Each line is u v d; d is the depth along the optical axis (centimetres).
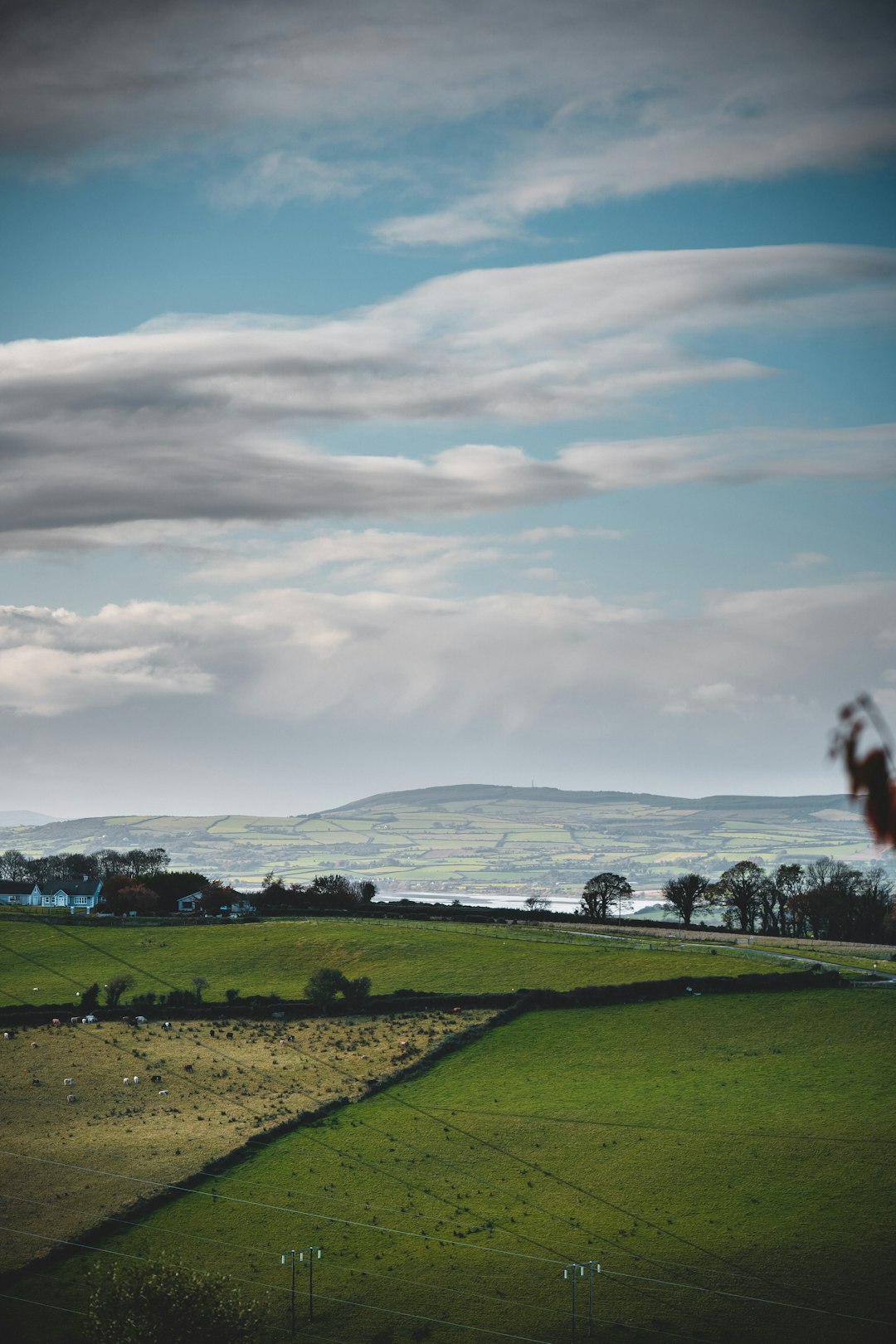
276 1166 9525
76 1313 7406
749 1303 7494
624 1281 7812
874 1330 7169
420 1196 9038
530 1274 7919
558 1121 10269
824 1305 7450
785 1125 9956
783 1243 8181
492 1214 8762
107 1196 8894
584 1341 7144
